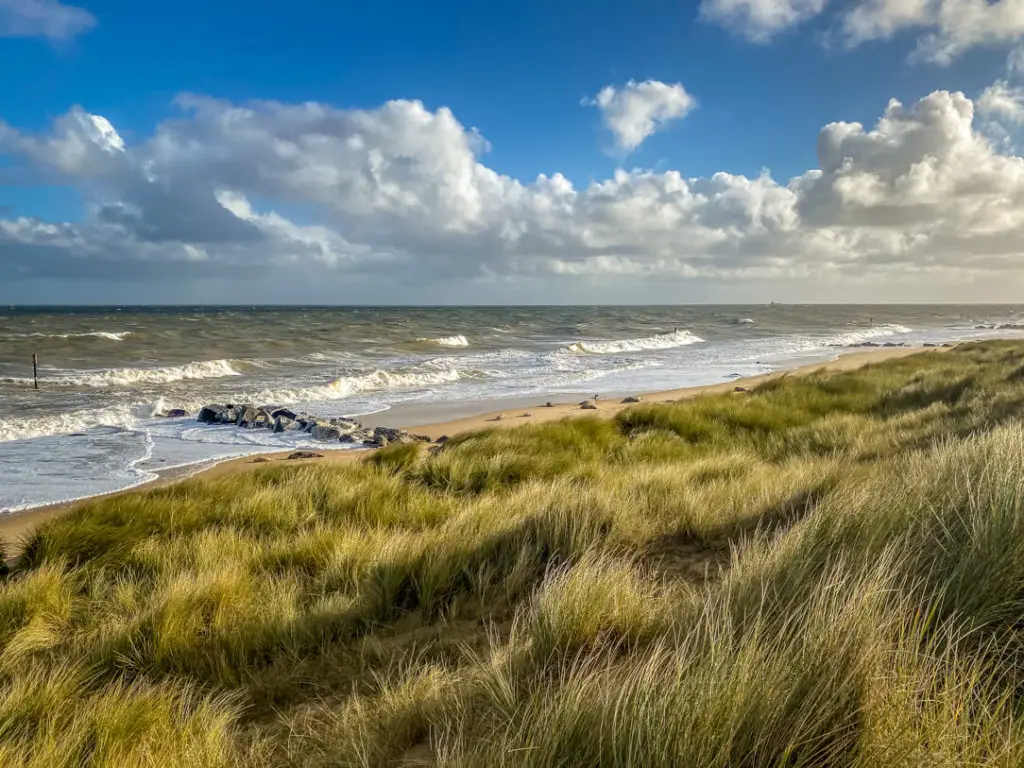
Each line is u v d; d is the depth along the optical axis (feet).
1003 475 11.25
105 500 26.05
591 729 6.08
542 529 16.52
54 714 9.50
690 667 6.72
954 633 6.97
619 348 159.02
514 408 70.18
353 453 47.47
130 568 19.03
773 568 9.70
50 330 173.37
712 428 43.45
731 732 5.39
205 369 96.12
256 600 14.83
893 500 12.10
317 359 120.88
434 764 7.41
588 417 45.96
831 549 10.11
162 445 50.34
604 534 16.44
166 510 24.80
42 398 70.13
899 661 6.26
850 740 5.55
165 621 13.08
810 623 6.98
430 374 96.63
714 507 17.71
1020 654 7.05
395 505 26.04
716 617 8.21
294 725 9.61
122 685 10.68
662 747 5.51
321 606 13.91
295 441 52.54
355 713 9.18
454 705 8.66
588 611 10.01
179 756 8.13
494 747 6.43
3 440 51.24
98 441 51.34
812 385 63.26
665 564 14.39
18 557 21.97
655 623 10.07
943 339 202.08
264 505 25.36
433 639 12.11
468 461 32.30
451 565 14.84
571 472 30.07
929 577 8.60
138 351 124.06
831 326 278.05
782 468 26.58
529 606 12.93
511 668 8.90
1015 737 5.18
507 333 209.97
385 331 199.62
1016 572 7.97
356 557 17.26
